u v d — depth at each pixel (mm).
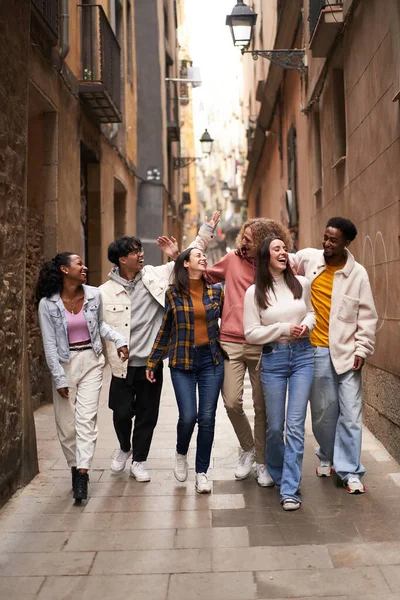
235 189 42406
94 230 12516
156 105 20578
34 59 8039
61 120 9367
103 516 4512
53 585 3500
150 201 20359
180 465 5121
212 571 3623
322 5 7969
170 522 4375
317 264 5141
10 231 5012
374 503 4660
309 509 4566
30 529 4293
